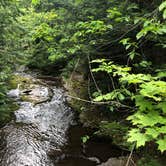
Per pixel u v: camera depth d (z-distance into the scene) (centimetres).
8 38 915
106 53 569
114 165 545
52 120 867
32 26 934
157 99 185
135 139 171
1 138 737
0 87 871
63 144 710
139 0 502
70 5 658
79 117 842
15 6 910
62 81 1255
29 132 780
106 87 674
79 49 520
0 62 879
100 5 569
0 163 619
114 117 683
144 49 547
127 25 471
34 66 1521
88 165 603
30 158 643
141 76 227
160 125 192
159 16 333
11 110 922
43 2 863
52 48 539
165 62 512
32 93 1107
